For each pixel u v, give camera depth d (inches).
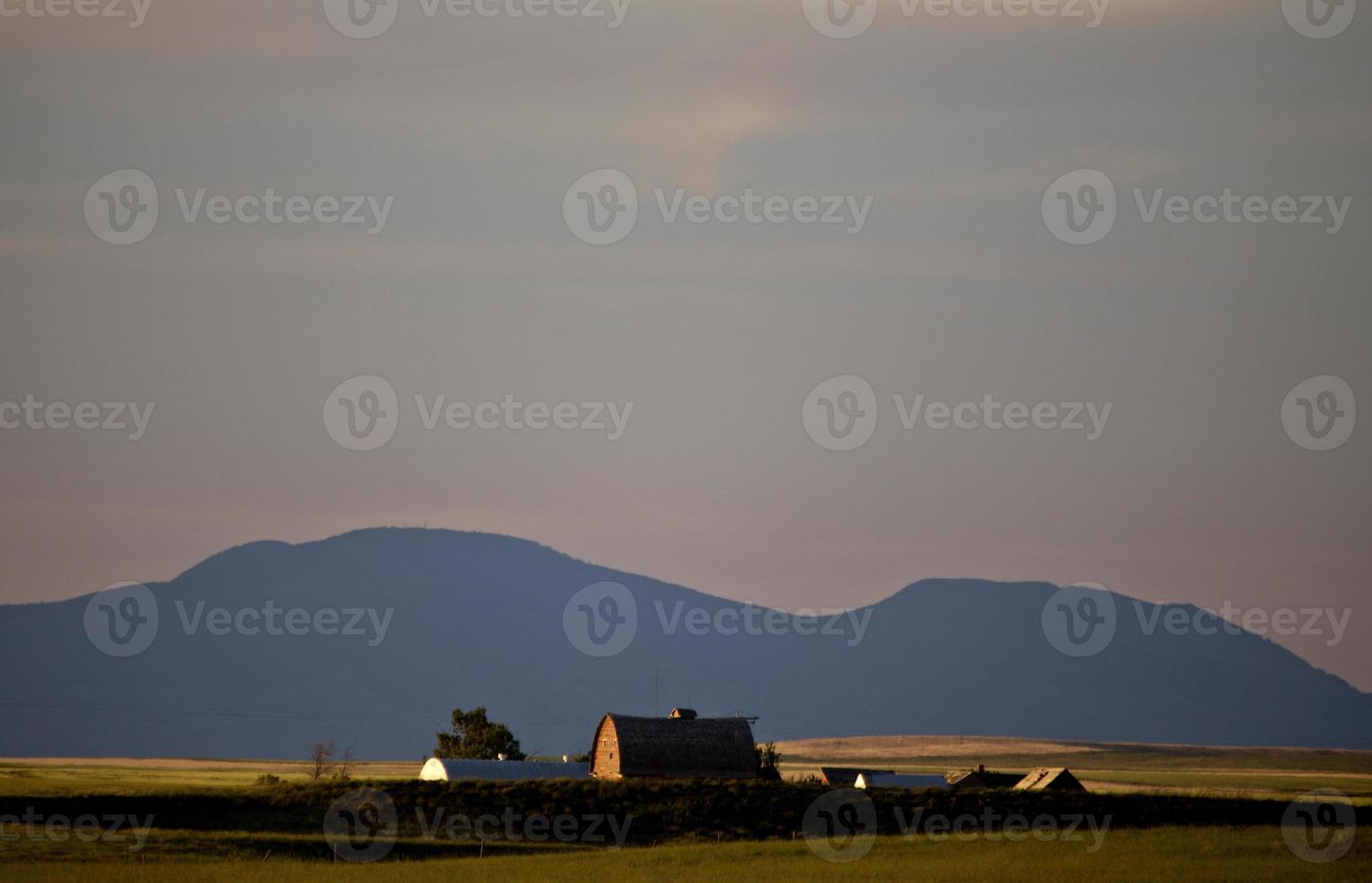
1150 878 5600.4
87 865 5954.7
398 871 5866.1
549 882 5570.9
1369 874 5674.2
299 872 5807.1
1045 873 5733.3
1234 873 5698.8
